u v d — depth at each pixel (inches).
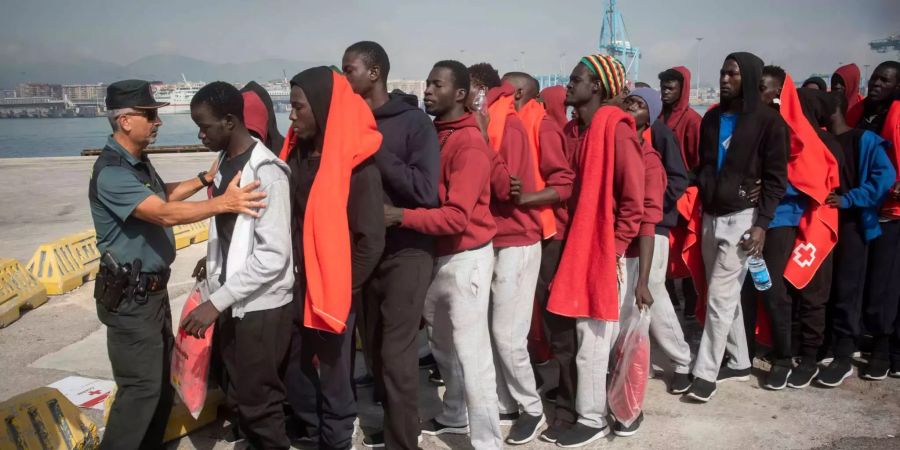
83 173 634.2
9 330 221.9
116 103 121.7
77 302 252.1
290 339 128.7
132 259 123.7
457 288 131.0
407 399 128.0
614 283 138.2
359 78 130.6
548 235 151.6
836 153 181.2
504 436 151.2
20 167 681.0
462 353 132.6
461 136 129.6
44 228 380.2
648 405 167.0
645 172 151.0
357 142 114.7
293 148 130.5
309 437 138.7
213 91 117.3
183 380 127.6
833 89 258.4
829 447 145.1
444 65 131.8
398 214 120.6
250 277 115.0
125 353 124.8
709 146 166.9
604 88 147.5
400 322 126.7
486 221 131.7
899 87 192.5
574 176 148.4
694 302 234.1
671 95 212.4
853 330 178.9
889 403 167.5
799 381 176.4
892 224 176.9
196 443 148.1
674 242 197.0
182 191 145.9
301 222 123.8
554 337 147.7
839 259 181.0
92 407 164.6
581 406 146.6
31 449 122.3
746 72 157.5
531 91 177.0
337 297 113.3
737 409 164.1
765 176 157.9
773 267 171.3
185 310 126.1
